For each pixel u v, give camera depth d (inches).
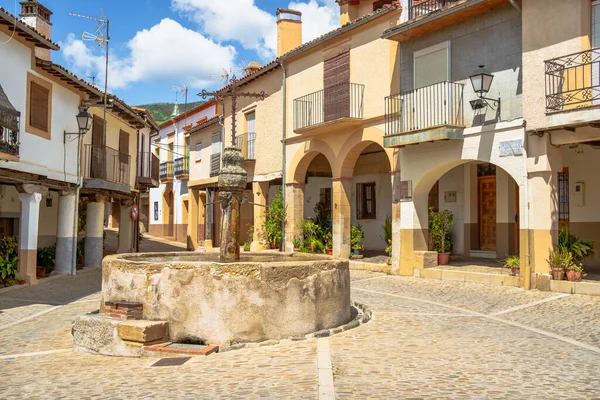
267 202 932.0
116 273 323.3
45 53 755.4
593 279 467.5
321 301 322.0
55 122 641.6
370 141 681.6
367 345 287.3
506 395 200.2
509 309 405.4
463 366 243.1
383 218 868.6
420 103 585.6
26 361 294.2
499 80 510.3
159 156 1593.3
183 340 297.9
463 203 716.7
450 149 555.2
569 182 572.4
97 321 303.9
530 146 476.1
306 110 787.4
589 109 417.1
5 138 514.9
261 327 296.7
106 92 731.4
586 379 222.5
